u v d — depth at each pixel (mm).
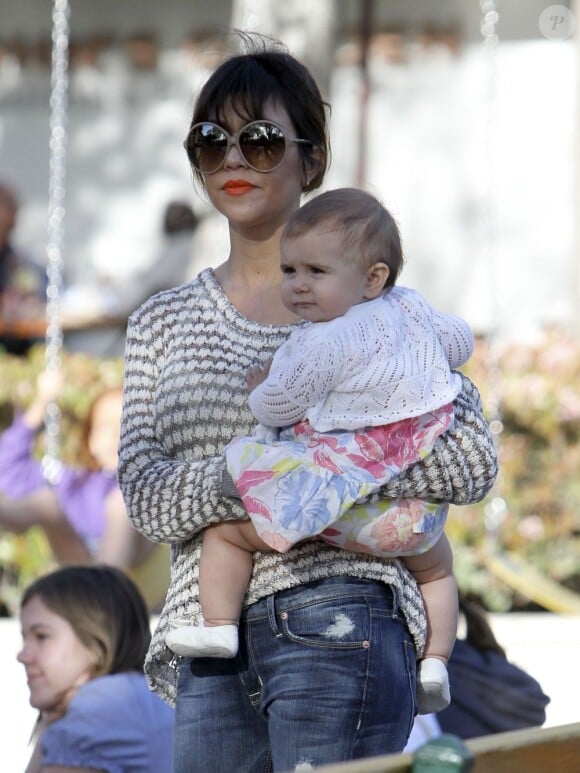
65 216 24797
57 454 14492
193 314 6176
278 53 6355
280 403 5672
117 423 13367
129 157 24703
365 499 5621
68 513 13242
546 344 17344
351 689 5633
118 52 24641
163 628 6074
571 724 5211
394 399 5641
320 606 5703
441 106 24219
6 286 21500
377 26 24047
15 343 21359
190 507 5719
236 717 5906
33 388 16406
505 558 15555
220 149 6141
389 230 5840
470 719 8922
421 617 5977
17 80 24750
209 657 5918
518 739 4887
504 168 24266
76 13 24656
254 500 5543
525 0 24047
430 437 5684
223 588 5770
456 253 24359
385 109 24219
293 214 5898
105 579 8148
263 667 5789
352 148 23875
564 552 16391
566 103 24125
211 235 20547
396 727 5754
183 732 5957
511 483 16453
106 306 21406
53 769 7672
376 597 5770
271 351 6035
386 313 5789
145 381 6168
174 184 24641
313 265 5750
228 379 5980
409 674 5844
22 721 11617
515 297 24250
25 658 8062
